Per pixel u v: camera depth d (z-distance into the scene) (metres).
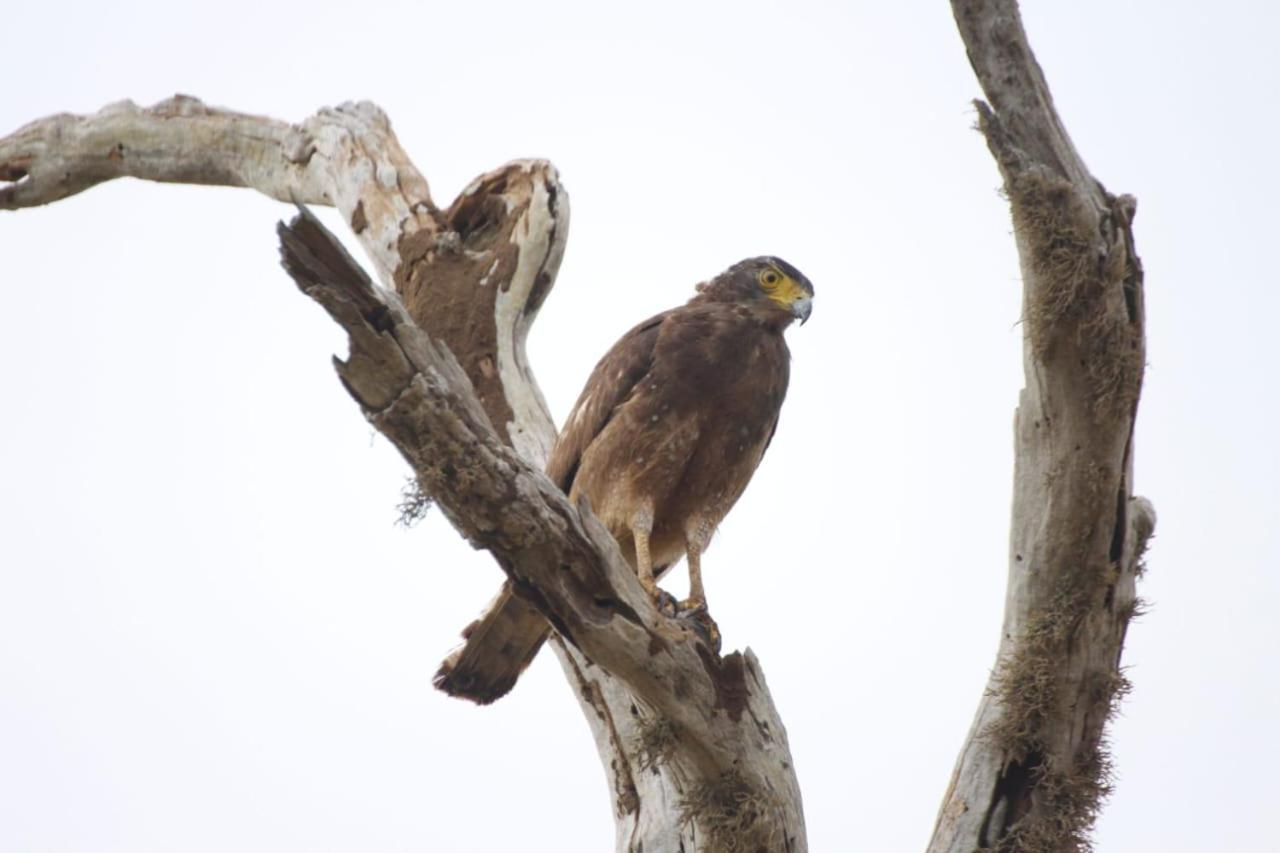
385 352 8.34
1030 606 10.84
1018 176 10.20
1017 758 10.85
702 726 9.98
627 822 11.84
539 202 15.55
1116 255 10.10
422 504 11.40
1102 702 10.76
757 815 10.14
